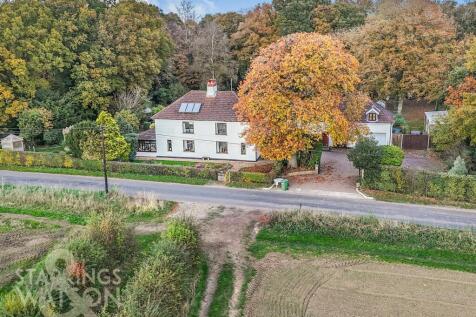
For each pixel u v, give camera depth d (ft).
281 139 124.67
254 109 122.93
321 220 99.86
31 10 176.55
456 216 106.11
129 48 191.42
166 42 214.48
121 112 173.27
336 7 236.63
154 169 139.23
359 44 194.49
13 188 123.13
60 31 181.06
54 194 118.21
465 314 70.64
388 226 96.48
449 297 75.46
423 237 93.56
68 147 149.18
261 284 79.51
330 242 94.84
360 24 232.73
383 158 124.26
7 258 84.02
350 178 134.21
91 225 81.15
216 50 232.73
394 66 181.16
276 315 70.13
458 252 89.45
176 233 81.66
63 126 180.14
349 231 96.43
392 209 110.52
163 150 164.55
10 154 149.48
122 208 110.32
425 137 165.07
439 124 143.84
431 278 81.66
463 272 83.87
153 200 112.98
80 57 182.80
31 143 172.96
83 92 180.75
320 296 75.72
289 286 78.84
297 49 123.13
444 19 192.95
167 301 63.31
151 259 72.13
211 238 96.63
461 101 135.03
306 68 120.78
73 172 141.49
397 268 85.30
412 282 80.28
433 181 117.91
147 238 94.94
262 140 123.85
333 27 234.58
